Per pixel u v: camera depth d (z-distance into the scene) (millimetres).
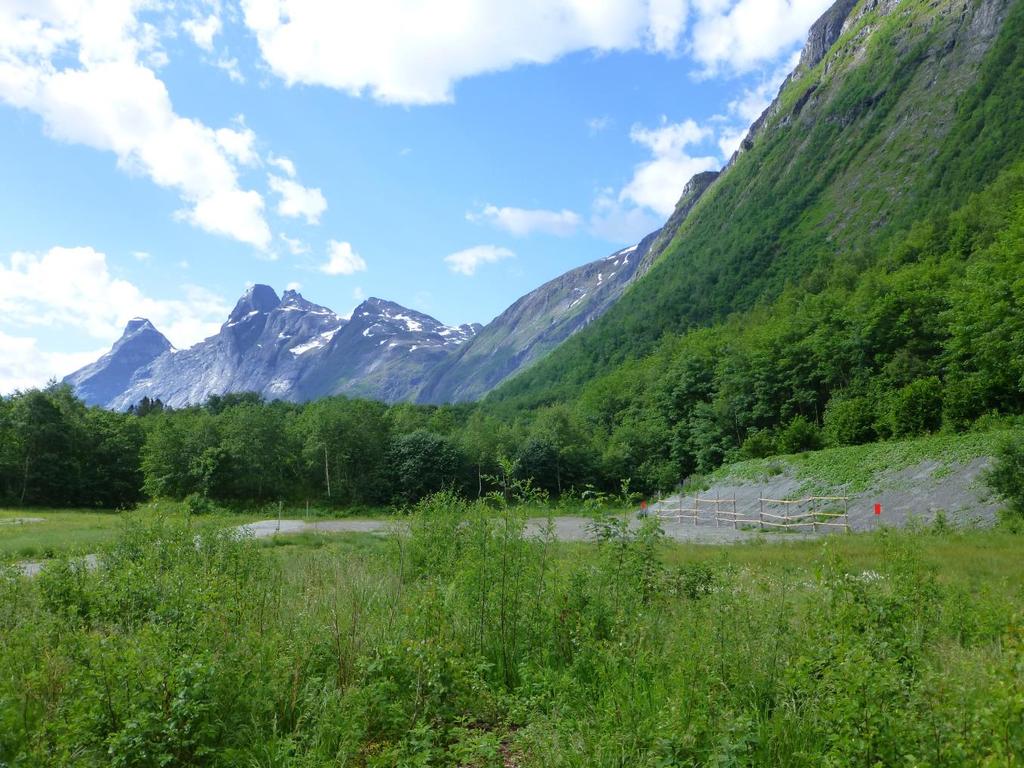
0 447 69562
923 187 146375
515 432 91625
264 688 5684
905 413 51500
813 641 5945
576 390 167625
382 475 76500
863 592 6648
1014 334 43219
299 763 4840
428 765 5137
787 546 23141
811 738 4914
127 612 7648
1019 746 3717
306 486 76000
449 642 6824
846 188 175500
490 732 5609
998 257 47656
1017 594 10688
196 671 5137
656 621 7449
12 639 6293
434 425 101625
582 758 4770
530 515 8672
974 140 146250
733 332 115500
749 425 79625
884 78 199000
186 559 10695
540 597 7711
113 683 5043
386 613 7879
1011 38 163250
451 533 11211
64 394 83250
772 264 167875
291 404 140500
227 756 4887
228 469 70000
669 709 5109
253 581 9773
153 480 68750
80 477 73250
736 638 6496
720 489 52750
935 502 32344
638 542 8422
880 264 102000
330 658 6770
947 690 4562
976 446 35688
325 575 10805
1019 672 4191
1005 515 26922
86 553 12922
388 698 5957
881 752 4113
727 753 4512
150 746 4719
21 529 34531
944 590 8484
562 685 6074
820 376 73938
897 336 65250
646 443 88625
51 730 4695
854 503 37250
